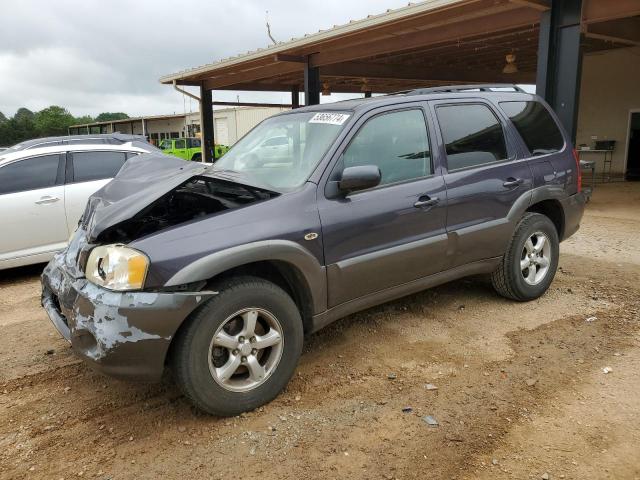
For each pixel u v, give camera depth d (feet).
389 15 30.40
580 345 12.59
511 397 10.35
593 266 19.39
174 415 10.08
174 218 10.69
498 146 14.47
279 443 9.11
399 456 8.66
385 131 12.29
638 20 36.45
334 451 8.85
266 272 10.95
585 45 45.83
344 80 62.39
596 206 33.65
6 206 19.49
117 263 8.96
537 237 15.53
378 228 11.60
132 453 8.95
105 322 8.82
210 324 9.34
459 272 13.73
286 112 14.56
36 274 21.29
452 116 13.67
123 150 22.80
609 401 10.07
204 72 50.42
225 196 11.75
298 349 10.64
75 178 21.21
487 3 27.63
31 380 11.69
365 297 11.89
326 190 11.04
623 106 49.11
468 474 8.17
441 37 33.32
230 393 9.75
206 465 8.59
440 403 10.22
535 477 8.04
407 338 13.26
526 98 15.94
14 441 9.38
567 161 16.14
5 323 15.49
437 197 12.67
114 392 11.05
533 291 15.44
